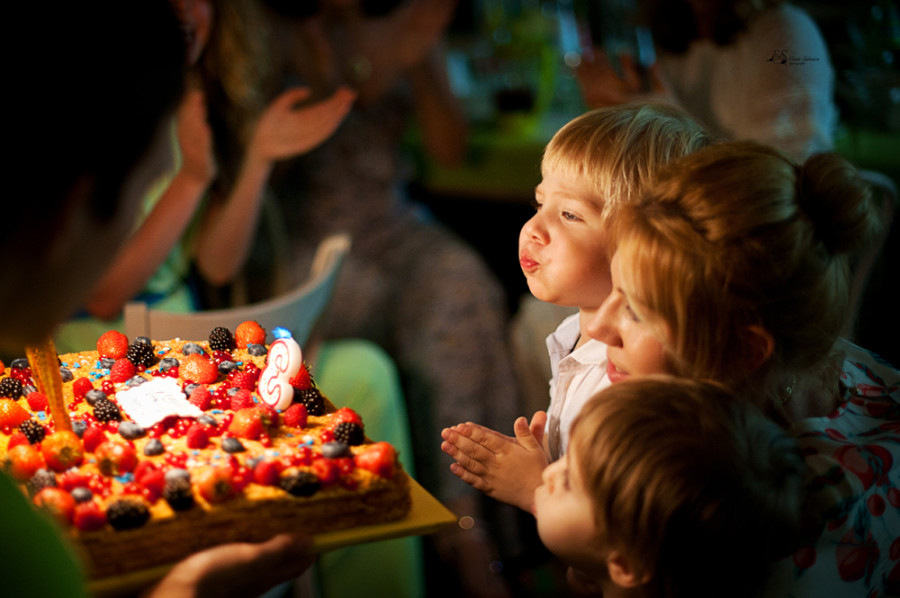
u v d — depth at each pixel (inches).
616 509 33.7
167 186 77.0
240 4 84.1
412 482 42.5
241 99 85.7
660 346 38.2
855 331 75.3
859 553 37.6
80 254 27.0
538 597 94.7
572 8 138.0
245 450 39.6
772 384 39.1
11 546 28.1
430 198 141.6
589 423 35.0
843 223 36.0
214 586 31.9
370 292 110.5
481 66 144.6
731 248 35.1
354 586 84.2
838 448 38.2
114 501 34.9
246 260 91.3
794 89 77.1
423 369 108.9
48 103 24.0
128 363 48.0
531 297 104.6
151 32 26.1
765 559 33.8
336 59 109.9
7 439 40.2
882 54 97.4
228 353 52.0
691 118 47.6
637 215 37.7
